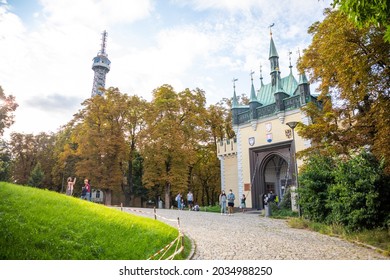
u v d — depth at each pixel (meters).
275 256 7.66
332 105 15.65
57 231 6.84
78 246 6.45
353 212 11.40
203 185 45.97
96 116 35.88
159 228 9.83
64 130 50.19
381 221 11.15
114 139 34.59
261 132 29.45
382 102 10.59
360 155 12.45
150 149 33.66
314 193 14.34
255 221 16.31
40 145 53.19
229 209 21.95
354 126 13.66
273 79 33.31
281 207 22.25
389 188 11.27
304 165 16.39
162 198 44.69
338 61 11.43
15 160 52.44
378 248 8.73
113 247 6.95
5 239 5.78
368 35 10.73
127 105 36.84
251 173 29.67
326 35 12.21
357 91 11.91
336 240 10.32
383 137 10.41
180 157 34.06
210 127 41.75
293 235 11.31
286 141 26.77
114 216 9.80
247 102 43.00
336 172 12.75
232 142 33.34
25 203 8.34
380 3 5.73
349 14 6.09
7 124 40.22
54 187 51.31
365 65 10.50
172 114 35.66
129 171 39.72
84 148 34.28
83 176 34.28
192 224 13.82
